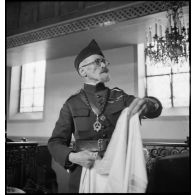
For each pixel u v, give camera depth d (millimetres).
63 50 3908
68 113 2748
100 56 2912
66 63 3875
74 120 2676
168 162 2016
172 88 3041
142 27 3441
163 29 3377
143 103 2537
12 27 3953
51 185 2680
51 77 3904
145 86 3170
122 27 3447
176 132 2840
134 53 3424
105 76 2857
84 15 3596
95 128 2570
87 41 3732
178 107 2959
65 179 2672
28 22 3879
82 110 2684
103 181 2414
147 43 3387
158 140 2871
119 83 3312
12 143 2812
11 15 3881
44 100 3828
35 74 4020
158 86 3109
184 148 2648
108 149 2461
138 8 3377
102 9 3521
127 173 2330
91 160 2484
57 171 2730
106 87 2816
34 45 3869
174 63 3000
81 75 2926
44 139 3525
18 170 2764
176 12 3131
